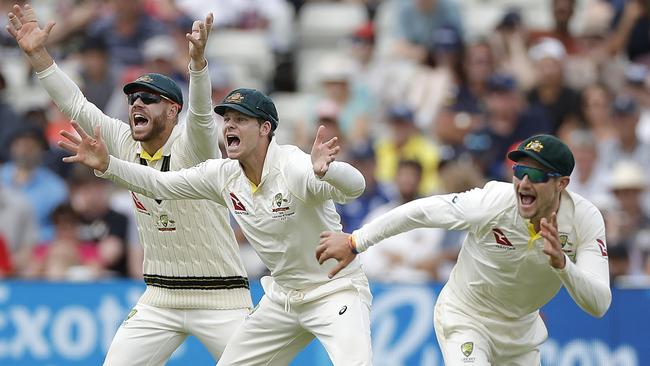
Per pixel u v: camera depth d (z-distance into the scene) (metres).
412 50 46.44
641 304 31.22
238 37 51.56
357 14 52.66
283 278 23.45
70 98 25.17
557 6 46.12
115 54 46.34
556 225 20.28
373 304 31.88
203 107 23.53
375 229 22.31
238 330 24.31
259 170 22.77
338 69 44.91
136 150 24.80
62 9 50.88
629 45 47.06
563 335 31.38
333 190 21.67
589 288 20.73
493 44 45.91
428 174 40.34
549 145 21.58
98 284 32.75
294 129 46.44
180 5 50.91
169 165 24.41
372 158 39.06
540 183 21.53
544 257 22.33
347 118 44.16
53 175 41.59
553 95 42.56
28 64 49.50
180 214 24.38
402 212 22.50
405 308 31.72
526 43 45.81
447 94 44.03
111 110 44.56
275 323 23.88
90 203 37.53
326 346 23.02
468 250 23.30
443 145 41.59
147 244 25.08
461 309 23.56
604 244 22.02
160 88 23.86
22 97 48.59
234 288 25.08
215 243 24.70
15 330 32.97
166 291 25.11
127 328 25.33
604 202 36.97
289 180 22.41
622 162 40.09
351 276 23.34
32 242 38.25
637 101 44.19
